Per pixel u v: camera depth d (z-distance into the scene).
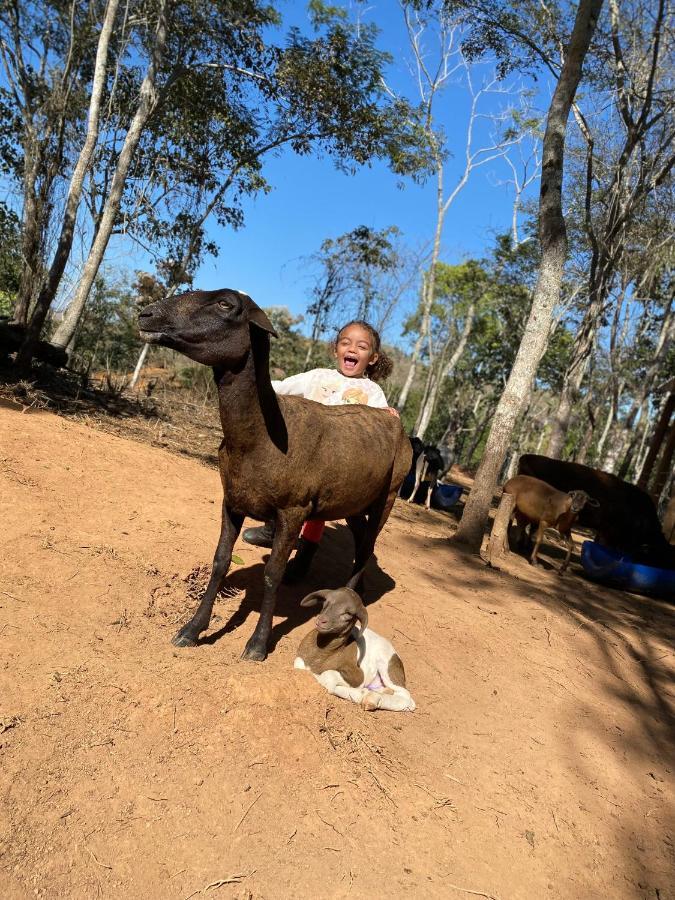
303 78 15.21
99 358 21.69
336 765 2.98
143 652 3.51
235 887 2.30
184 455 8.87
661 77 16.41
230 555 3.76
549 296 8.17
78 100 15.38
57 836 2.33
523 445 38.25
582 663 5.15
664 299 27.11
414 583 5.95
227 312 3.11
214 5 13.80
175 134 17.39
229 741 2.92
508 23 14.92
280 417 3.46
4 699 2.92
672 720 4.62
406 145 17.97
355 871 2.49
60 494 5.43
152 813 2.51
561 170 8.31
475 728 3.72
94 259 13.30
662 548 10.46
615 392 24.72
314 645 3.64
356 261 24.19
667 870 3.02
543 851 2.90
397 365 39.97
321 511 3.91
